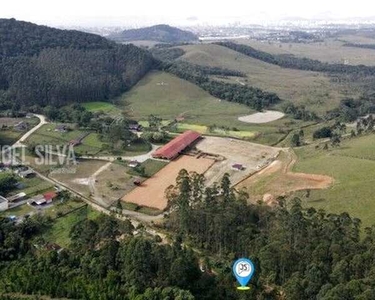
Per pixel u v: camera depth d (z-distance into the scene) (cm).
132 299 9838
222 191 14925
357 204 13888
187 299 9712
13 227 13188
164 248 11088
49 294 10438
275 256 10462
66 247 12512
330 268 9944
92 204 15700
